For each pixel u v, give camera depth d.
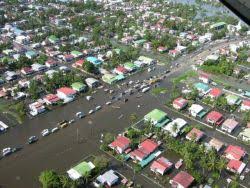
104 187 70.56
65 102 103.12
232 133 91.56
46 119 94.81
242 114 101.50
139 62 132.25
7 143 83.94
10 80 114.88
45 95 107.06
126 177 73.69
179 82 120.50
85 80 114.75
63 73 120.12
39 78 114.69
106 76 118.25
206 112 101.19
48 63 125.69
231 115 100.69
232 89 117.50
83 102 104.56
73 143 84.69
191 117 98.44
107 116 97.44
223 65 130.38
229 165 77.06
